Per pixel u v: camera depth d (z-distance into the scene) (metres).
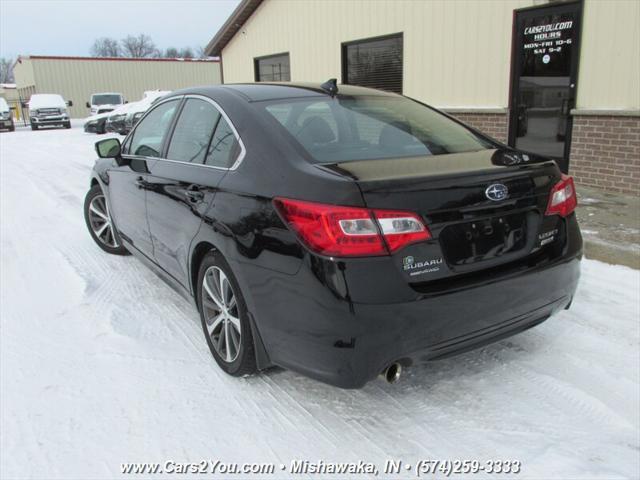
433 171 2.51
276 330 2.56
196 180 3.16
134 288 4.39
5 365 3.23
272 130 2.85
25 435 2.62
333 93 3.41
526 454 2.43
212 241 2.90
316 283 2.34
